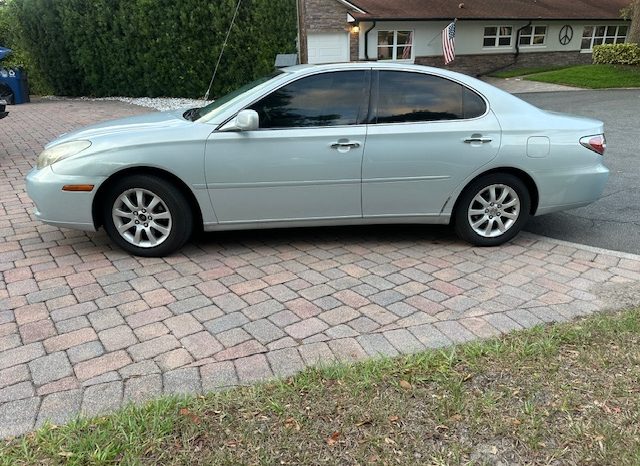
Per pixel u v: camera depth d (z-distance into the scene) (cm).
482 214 472
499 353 296
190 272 421
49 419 249
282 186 439
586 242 494
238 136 427
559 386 267
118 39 1706
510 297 375
